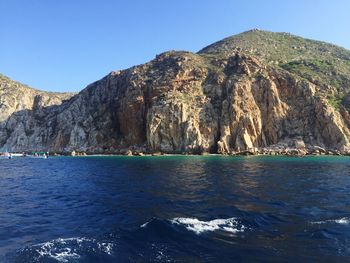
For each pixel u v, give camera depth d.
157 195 34.53
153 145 128.12
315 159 92.44
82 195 35.75
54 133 178.12
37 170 71.56
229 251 17.05
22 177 57.56
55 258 16.20
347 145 114.31
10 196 36.12
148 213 25.83
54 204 30.83
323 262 15.68
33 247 17.78
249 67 142.00
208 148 119.94
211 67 151.25
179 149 124.38
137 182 45.69
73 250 17.23
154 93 141.38
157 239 18.86
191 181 46.06
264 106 129.62
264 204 28.97
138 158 105.25
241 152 113.38
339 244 18.00
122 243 18.25
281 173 56.22
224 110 126.69
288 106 129.62
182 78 144.88
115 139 153.12
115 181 47.44
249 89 131.38
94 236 19.69
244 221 22.59
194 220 22.89
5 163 98.50
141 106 143.62
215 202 30.03
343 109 124.44
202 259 16.08
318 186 40.72
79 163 90.25
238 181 45.66
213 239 18.83
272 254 16.64
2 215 26.25
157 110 130.50
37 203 31.53
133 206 28.78
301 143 118.62
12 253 17.08
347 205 28.66
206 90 139.75
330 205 28.62
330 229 20.75
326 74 150.38
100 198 33.41
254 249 17.30
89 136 160.62
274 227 21.33
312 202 30.06
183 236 19.30
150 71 157.62
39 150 172.38
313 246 17.70
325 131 119.50
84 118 170.00
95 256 16.44
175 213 25.61
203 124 125.31
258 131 124.00
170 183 44.22
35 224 23.25
